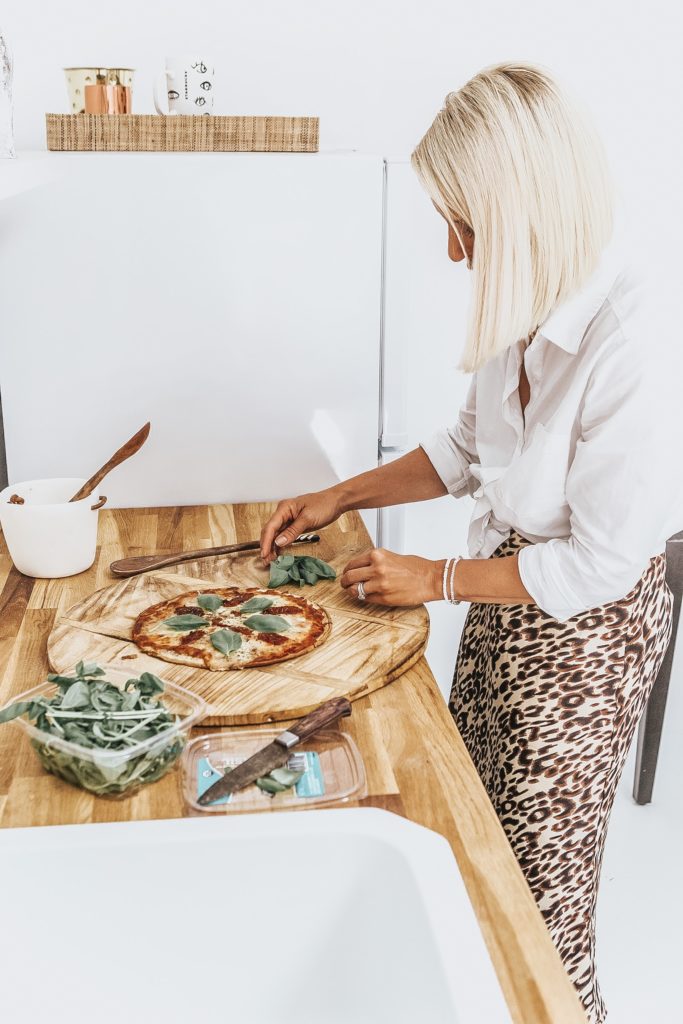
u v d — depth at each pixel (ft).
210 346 5.14
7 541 4.35
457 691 4.65
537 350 3.72
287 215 4.97
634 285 3.43
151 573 4.36
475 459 4.88
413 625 3.79
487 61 6.38
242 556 4.59
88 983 2.56
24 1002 2.52
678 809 7.16
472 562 3.82
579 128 3.28
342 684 3.31
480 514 4.34
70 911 2.52
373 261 5.14
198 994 2.61
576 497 3.58
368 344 5.28
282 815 2.61
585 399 3.53
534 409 3.85
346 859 2.57
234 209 4.92
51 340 4.99
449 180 3.42
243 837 2.54
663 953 5.75
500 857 2.56
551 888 4.21
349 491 4.84
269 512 5.31
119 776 2.72
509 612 4.09
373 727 3.16
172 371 5.15
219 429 5.30
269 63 6.14
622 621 3.94
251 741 3.04
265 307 5.12
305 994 2.63
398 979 2.42
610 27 6.44
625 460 3.40
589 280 3.46
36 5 5.79
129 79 5.09
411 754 3.00
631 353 3.39
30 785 2.85
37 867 2.48
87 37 5.90
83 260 4.88
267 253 5.02
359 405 5.40
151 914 2.55
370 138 6.40
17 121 5.99
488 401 4.29
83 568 4.42
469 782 2.87
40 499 4.58
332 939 2.60
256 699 3.20
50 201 4.75
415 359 6.92
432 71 6.32
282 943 2.61
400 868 2.50
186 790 2.79
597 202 3.32
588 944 4.36
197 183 4.84
